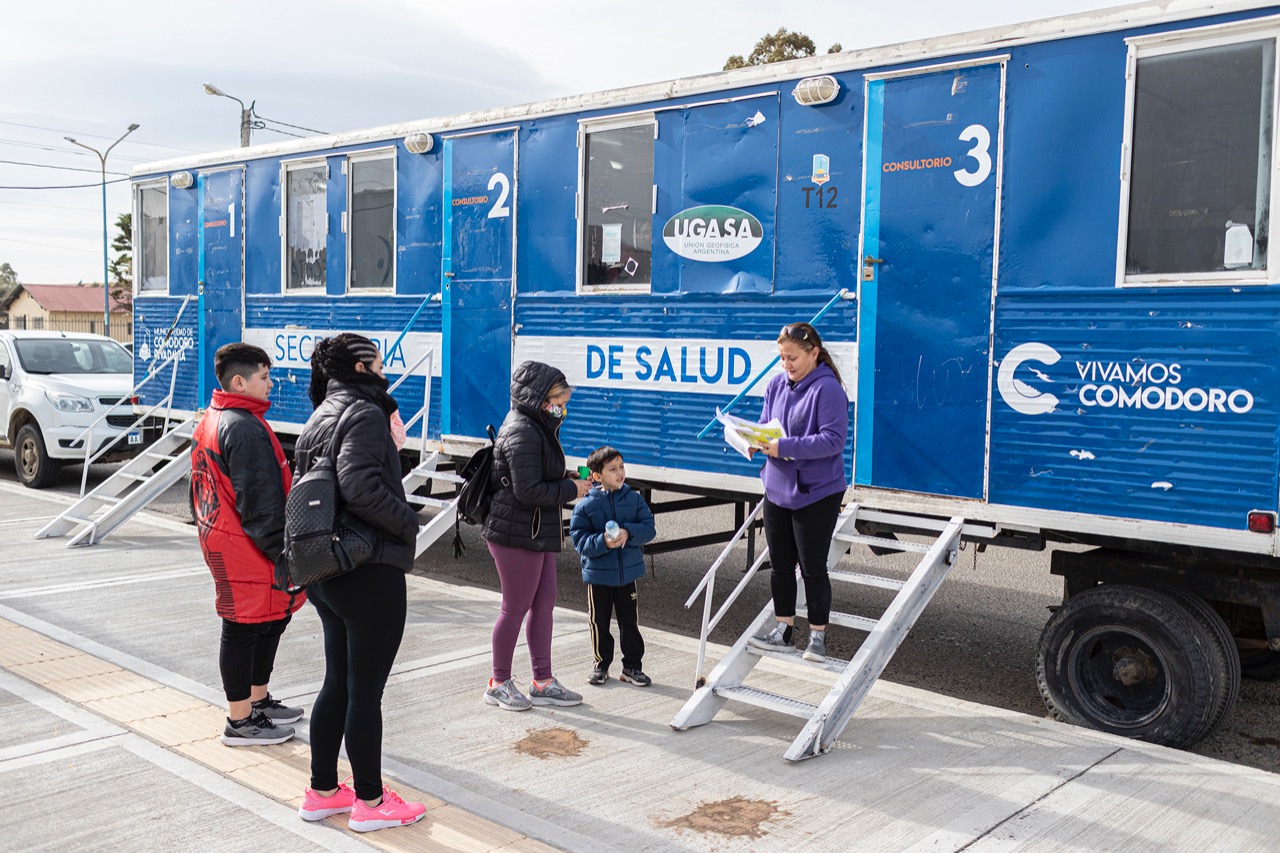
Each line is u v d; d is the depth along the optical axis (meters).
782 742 4.52
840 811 3.81
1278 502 4.38
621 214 6.75
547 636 4.91
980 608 7.55
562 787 4.01
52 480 11.91
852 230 5.68
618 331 6.74
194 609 6.50
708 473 6.31
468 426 7.66
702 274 6.32
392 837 3.54
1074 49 4.91
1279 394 4.39
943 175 5.33
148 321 10.54
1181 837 3.62
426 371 7.86
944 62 5.30
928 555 5.07
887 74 5.50
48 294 60.69
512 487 4.68
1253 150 4.47
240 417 4.18
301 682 5.16
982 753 4.39
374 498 3.42
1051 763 4.28
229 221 9.51
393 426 4.03
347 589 3.49
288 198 9.00
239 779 3.99
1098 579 5.04
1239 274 4.49
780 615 4.96
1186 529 4.62
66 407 11.67
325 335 8.69
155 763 4.12
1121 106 4.79
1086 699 4.89
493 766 4.20
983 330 5.22
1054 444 5.00
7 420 12.27
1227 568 4.74
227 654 4.26
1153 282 4.70
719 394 6.27
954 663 6.26
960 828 3.68
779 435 4.64
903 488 5.51
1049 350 5.01
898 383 5.51
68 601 6.67
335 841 3.50
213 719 4.61
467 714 4.79
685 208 6.38
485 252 7.48
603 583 5.15
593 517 5.18
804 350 4.72
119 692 4.94
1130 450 4.78
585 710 4.89
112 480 9.44
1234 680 4.61
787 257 5.95
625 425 6.72
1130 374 4.77
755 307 6.08
